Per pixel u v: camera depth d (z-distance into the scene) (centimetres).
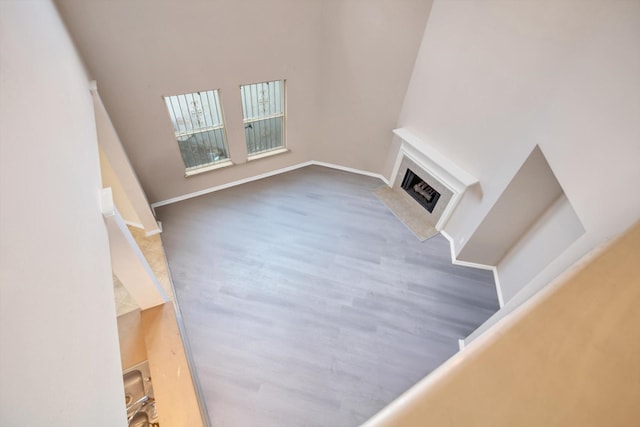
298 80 508
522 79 322
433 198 538
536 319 38
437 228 529
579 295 41
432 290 443
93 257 151
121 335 324
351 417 321
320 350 368
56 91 169
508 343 36
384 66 485
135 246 280
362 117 561
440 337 391
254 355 357
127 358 314
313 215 546
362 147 607
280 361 355
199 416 273
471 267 479
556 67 285
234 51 425
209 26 388
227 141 521
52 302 85
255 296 414
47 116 136
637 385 33
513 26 317
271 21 422
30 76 128
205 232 493
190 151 509
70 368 83
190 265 443
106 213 218
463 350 36
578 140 236
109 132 359
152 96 409
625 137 189
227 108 477
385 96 519
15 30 126
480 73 371
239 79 456
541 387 32
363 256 482
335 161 645
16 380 56
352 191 605
